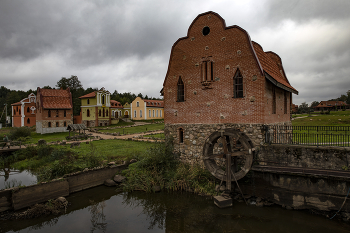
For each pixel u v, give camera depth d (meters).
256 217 10.79
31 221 11.10
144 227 10.41
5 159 23.36
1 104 96.62
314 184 10.97
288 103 20.50
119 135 38.94
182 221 10.79
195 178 14.62
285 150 12.75
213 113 15.48
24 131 36.91
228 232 9.70
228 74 14.83
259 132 13.50
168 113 17.88
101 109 56.03
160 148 17.12
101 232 9.99
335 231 9.49
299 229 9.74
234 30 14.59
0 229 10.38
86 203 13.23
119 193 14.52
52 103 43.22
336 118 35.38
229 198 12.00
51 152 22.61
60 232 10.10
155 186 14.52
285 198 11.62
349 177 10.13
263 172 12.24
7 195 11.95
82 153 21.91
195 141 16.28
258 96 13.57
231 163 13.40
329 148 11.75
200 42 16.16
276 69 19.16
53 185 13.51
